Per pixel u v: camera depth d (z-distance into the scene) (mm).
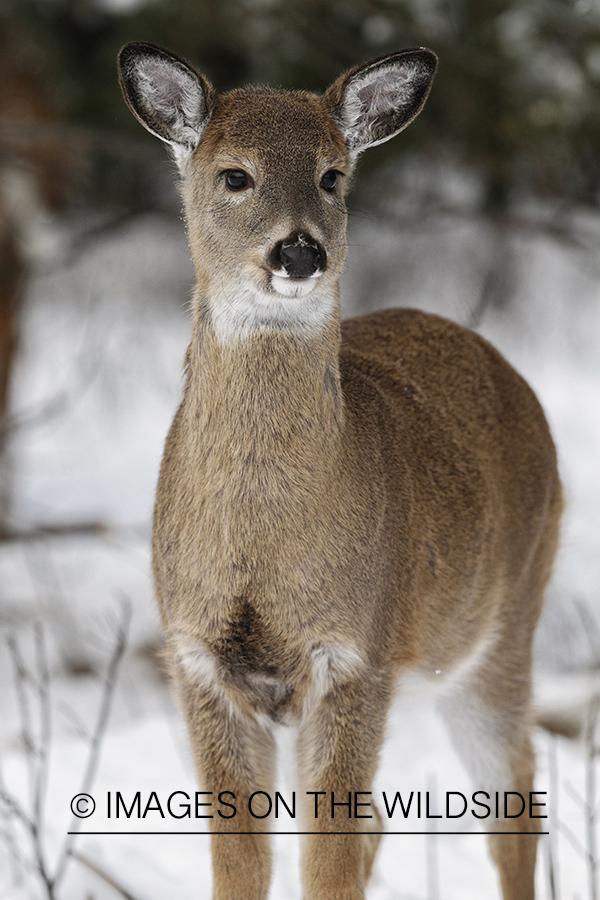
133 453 25391
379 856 9320
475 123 15266
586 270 20953
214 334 6887
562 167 15648
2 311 19781
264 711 7160
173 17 15234
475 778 8891
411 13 15367
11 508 19156
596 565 15797
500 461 8641
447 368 8664
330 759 7020
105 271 20578
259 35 15266
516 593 8820
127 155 16047
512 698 8852
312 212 6840
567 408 24656
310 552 6715
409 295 21594
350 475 6938
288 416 6711
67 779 10484
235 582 6730
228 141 7023
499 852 8617
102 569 19172
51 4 16500
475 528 8141
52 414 19266
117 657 9172
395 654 7371
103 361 21297
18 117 18203
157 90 7445
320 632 6832
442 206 16875
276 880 8664
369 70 7617
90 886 8359
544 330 25781
